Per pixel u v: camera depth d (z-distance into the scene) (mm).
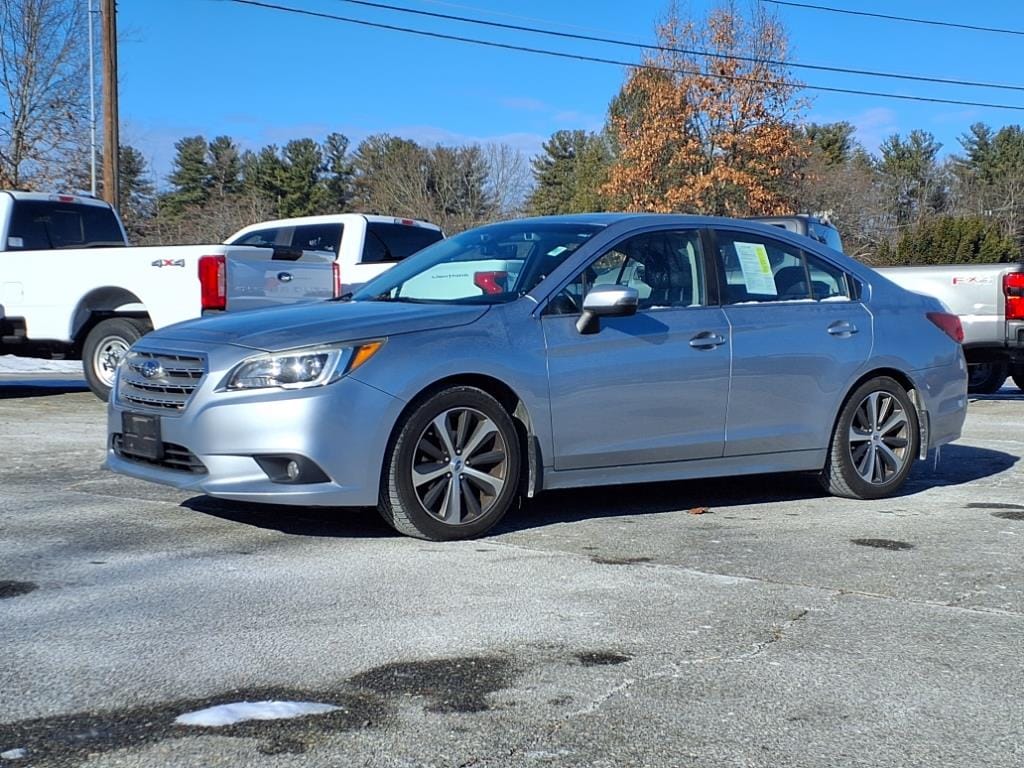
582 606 4570
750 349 6418
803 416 6648
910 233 24266
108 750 3176
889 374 7020
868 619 4469
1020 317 12328
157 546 5441
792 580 5012
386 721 3410
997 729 3439
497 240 6520
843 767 3166
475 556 5348
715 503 6809
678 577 5031
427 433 5504
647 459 6152
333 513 6219
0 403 11789
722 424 6359
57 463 7898
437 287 6305
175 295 10781
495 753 3205
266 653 3963
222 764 3100
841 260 7055
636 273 6254
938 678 3846
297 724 3373
